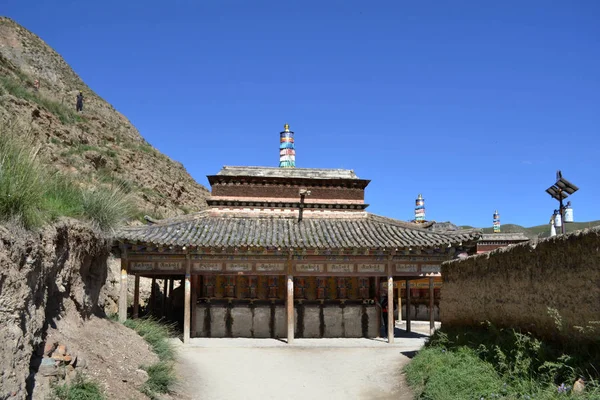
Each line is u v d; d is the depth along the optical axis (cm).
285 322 2208
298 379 1405
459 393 1014
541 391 850
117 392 945
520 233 4428
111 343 1193
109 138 4631
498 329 1226
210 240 1983
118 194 1470
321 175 2548
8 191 812
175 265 2028
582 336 887
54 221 984
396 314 3588
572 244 925
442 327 1631
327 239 2078
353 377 1420
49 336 948
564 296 947
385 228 2262
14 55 6106
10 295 723
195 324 2177
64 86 6375
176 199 4806
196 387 1241
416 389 1180
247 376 1420
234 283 2233
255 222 2289
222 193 2406
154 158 5262
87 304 1226
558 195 1316
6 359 686
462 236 2022
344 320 2225
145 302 2897
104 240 1324
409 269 2083
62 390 810
